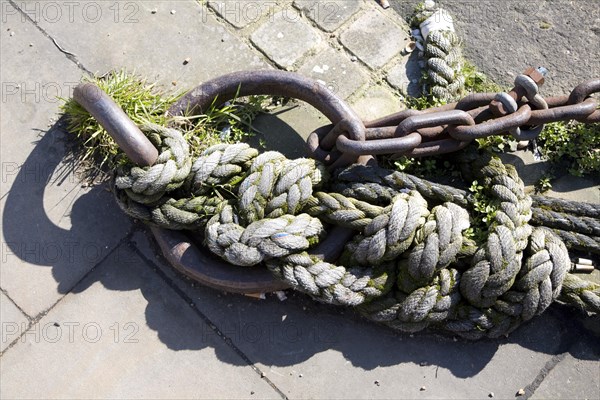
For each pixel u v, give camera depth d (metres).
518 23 3.38
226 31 3.31
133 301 2.86
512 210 2.74
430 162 3.00
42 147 3.05
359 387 2.77
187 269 2.71
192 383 2.75
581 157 3.10
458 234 2.63
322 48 3.30
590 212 2.88
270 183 2.65
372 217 2.66
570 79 3.29
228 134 3.08
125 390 2.74
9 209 2.96
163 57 3.24
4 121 3.09
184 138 2.81
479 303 2.69
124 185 2.65
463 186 3.02
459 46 3.27
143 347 2.80
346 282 2.62
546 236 2.75
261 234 2.57
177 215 2.70
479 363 2.81
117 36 3.27
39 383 2.73
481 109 2.79
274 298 2.88
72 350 2.78
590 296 2.75
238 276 2.68
